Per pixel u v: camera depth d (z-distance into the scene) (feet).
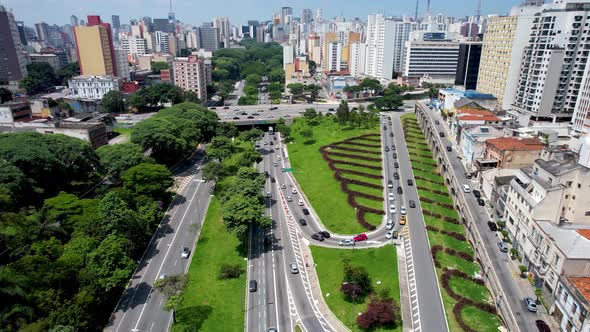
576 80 616.80
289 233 398.62
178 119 640.17
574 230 281.33
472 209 394.11
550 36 625.00
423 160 567.18
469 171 469.98
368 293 300.81
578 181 300.20
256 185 413.18
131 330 270.46
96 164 474.49
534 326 252.62
